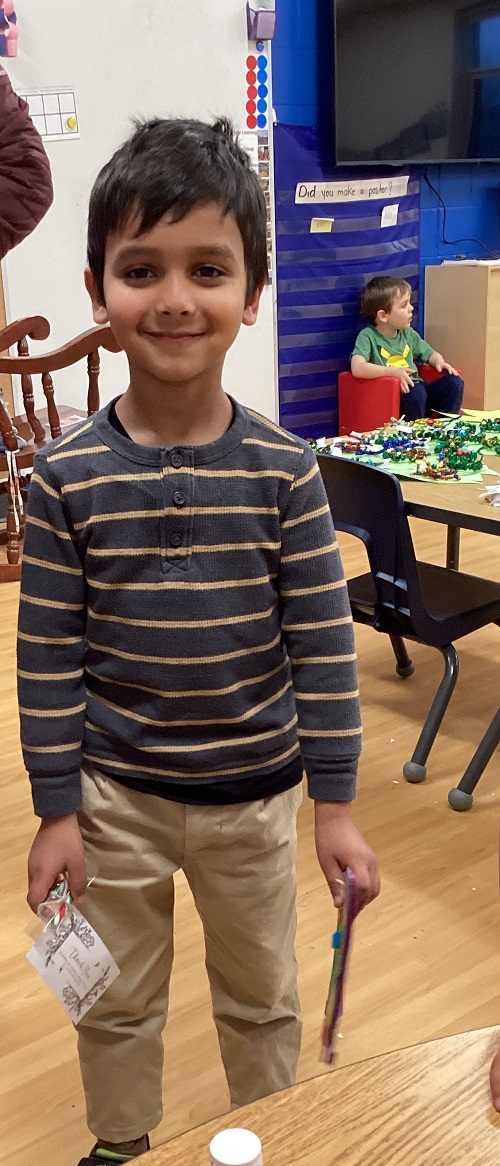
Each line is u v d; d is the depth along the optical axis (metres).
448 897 1.92
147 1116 1.25
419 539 4.04
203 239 0.94
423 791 2.30
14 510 3.71
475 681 2.84
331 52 5.01
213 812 1.10
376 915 1.87
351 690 1.08
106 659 1.07
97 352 3.68
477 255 5.97
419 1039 1.57
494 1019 1.61
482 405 5.49
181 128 0.96
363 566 3.75
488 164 5.84
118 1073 1.21
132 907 1.14
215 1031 1.61
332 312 5.36
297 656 1.08
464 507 2.12
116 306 0.96
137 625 1.03
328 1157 0.69
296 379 5.33
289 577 1.06
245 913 1.16
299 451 1.04
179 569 1.02
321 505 1.06
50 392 3.66
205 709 1.06
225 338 0.98
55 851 1.10
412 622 2.23
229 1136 0.67
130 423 1.05
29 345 4.54
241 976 1.21
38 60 4.26
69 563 1.04
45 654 1.07
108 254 0.97
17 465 3.72
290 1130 0.71
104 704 1.09
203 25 4.63
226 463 1.01
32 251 4.43
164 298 0.94
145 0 4.45
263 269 1.03
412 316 5.66
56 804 1.09
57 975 1.01
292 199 5.07
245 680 1.07
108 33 4.41
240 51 4.77
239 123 4.83
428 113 5.39
